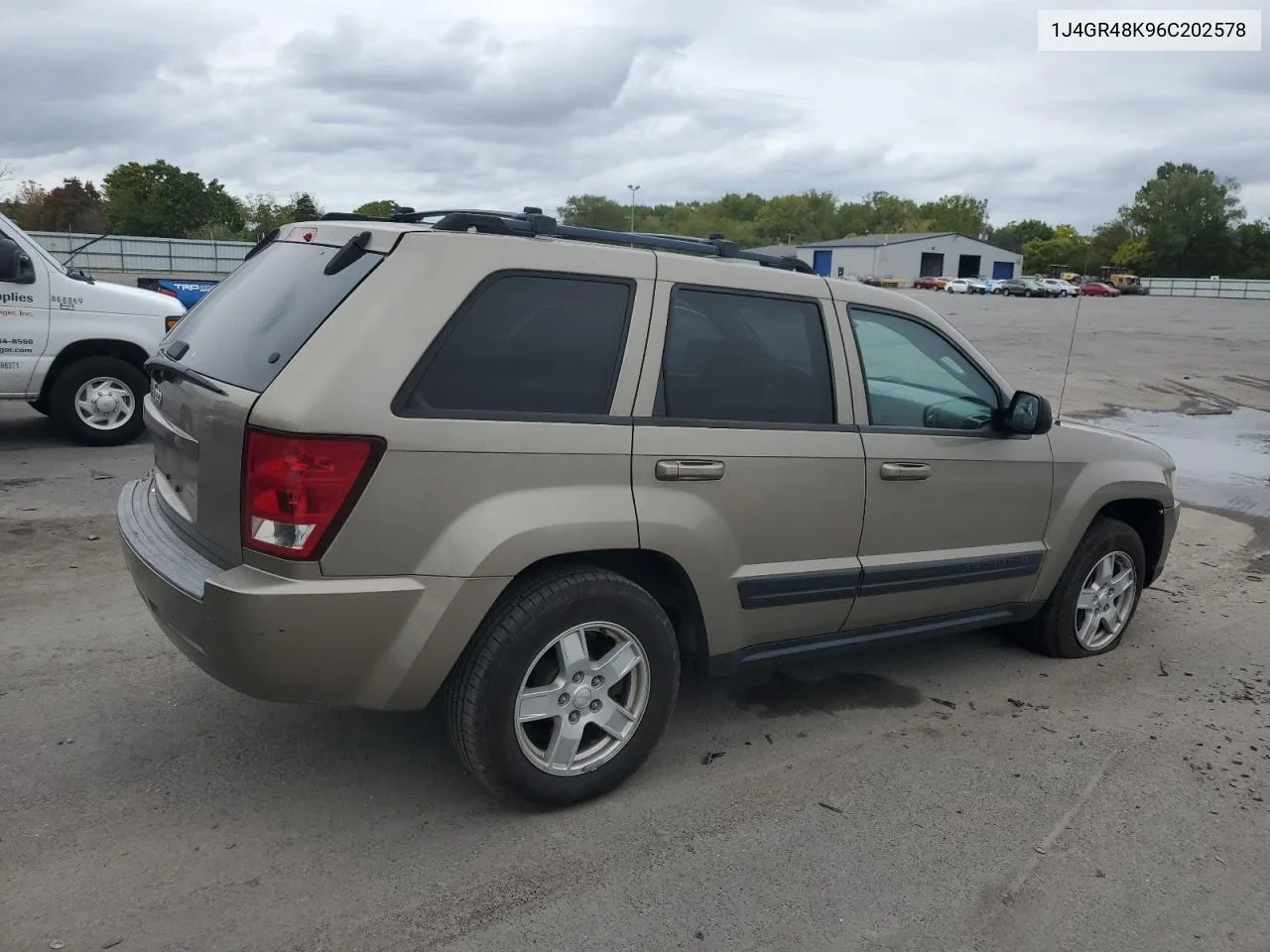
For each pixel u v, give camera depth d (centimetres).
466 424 301
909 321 421
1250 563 705
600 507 323
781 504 370
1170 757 405
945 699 454
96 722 388
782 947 280
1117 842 340
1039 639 506
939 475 417
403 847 318
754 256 399
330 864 307
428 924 282
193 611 295
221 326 345
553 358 322
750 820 344
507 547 305
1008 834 342
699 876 310
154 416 368
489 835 327
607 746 349
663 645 348
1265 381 1853
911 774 381
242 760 366
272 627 284
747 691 453
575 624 326
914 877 315
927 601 430
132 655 450
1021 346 2500
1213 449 1147
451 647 305
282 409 282
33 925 272
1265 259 7769
